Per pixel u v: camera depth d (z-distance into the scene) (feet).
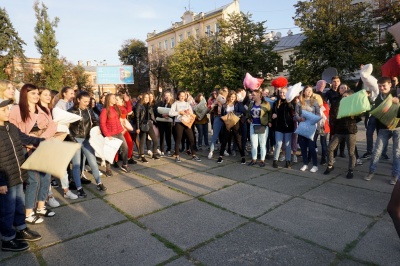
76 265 8.90
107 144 16.66
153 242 10.14
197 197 14.61
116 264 8.86
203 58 111.55
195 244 9.93
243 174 18.52
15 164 9.72
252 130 20.35
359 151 23.45
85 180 17.43
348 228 10.78
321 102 18.75
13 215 9.84
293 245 9.68
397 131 14.96
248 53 93.25
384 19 64.85
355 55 70.03
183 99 22.48
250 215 12.21
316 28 76.54
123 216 12.53
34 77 126.62
